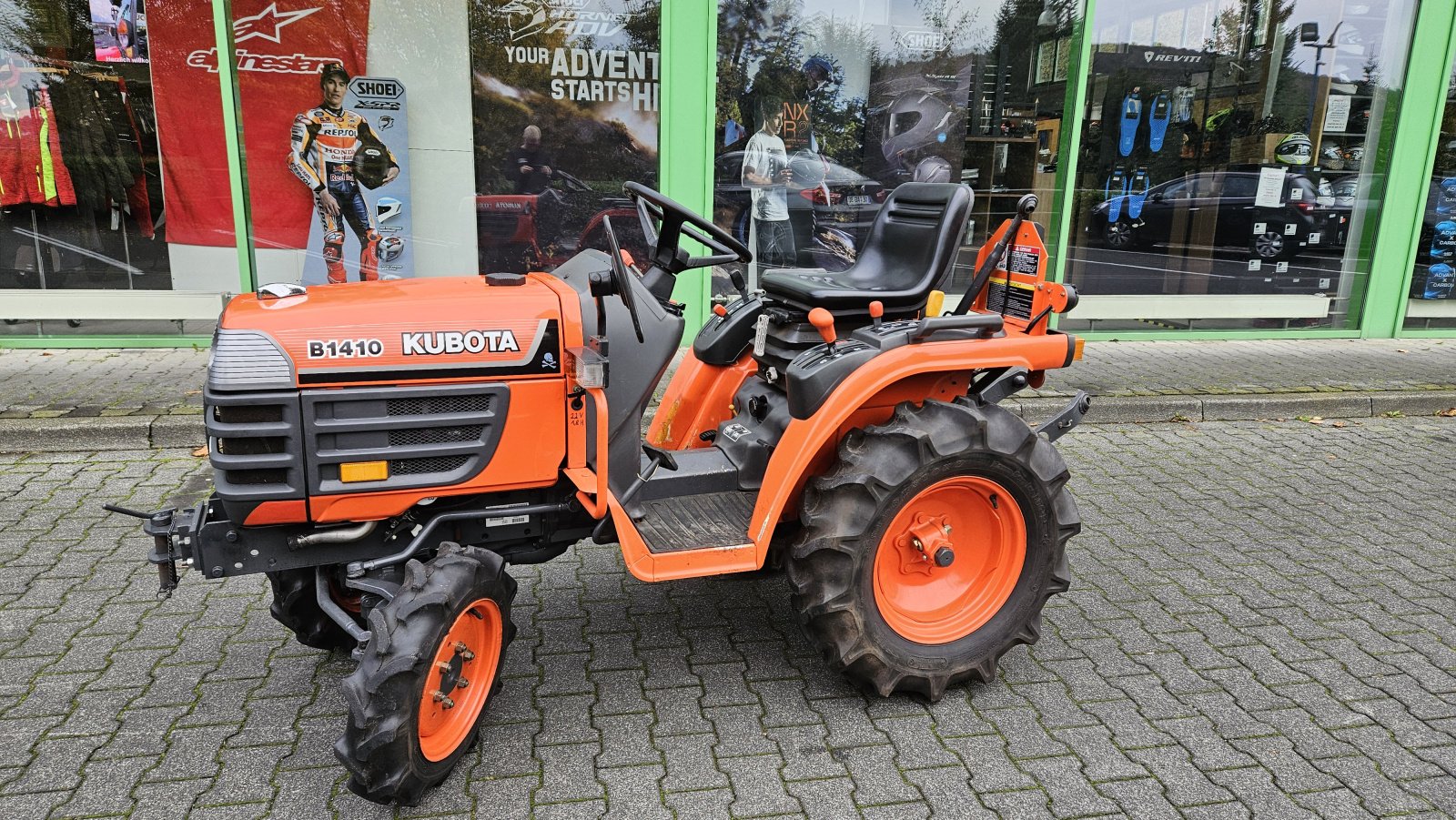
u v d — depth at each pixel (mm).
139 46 5992
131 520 3988
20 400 5176
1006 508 2910
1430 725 2760
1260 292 7922
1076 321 7684
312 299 2527
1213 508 4492
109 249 6285
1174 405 5977
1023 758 2582
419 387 2432
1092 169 7367
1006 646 2922
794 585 2727
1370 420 6098
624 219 6816
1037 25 6996
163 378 5668
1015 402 5836
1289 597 3578
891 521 2729
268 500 2371
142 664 2947
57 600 3322
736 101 6688
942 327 2869
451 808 2334
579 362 2414
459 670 2400
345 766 2340
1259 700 2881
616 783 2441
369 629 2281
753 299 3555
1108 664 3086
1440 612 3475
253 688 2836
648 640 3191
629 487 2797
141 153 6156
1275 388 6348
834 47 6742
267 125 6203
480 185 6582
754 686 2920
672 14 6363
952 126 7113
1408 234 7871
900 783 2465
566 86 6469
